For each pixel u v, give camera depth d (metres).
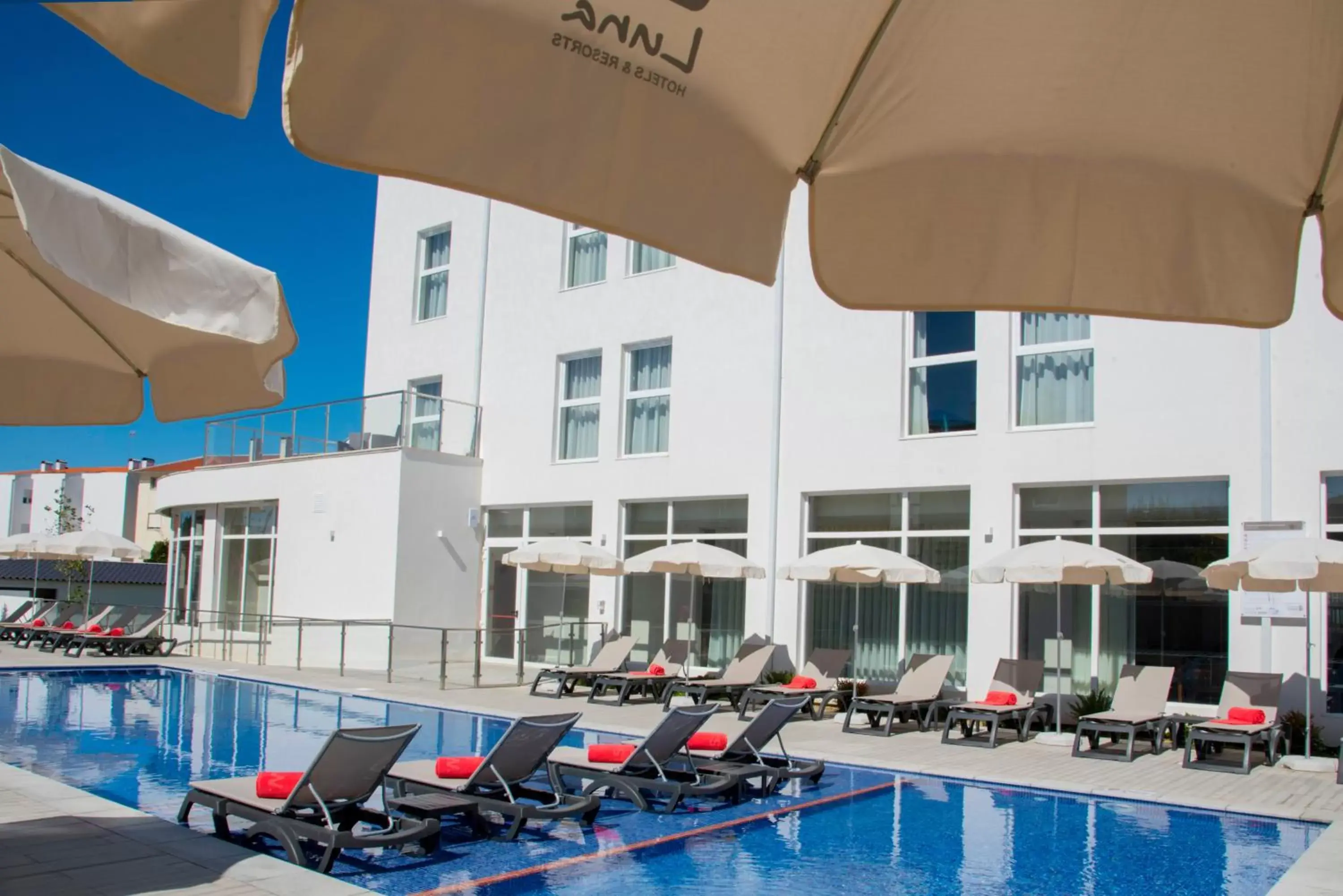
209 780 9.34
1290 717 11.71
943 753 11.51
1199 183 2.86
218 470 23.00
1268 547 10.80
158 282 3.03
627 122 2.42
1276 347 12.47
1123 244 2.85
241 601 22.31
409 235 22.72
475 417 20.78
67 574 33.84
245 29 2.11
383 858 7.00
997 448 14.40
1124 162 2.83
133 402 4.66
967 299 2.80
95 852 6.04
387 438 19.86
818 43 2.57
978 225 2.82
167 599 25.08
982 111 2.78
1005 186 2.83
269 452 22.11
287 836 6.61
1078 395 14.02
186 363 4.33
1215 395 12.83
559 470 19.33
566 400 19.80
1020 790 9.81
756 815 8.59
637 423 18.62
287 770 9.84
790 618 16.08
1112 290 2.84
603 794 9.31
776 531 16.34
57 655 19.94
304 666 19.86
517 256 20.69
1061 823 8.52
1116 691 12.77
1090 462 13.64
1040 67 2.70
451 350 21.47
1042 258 2.83
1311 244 12.32
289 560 20.88
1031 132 2.81
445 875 6.65
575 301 19.61
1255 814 8.73
